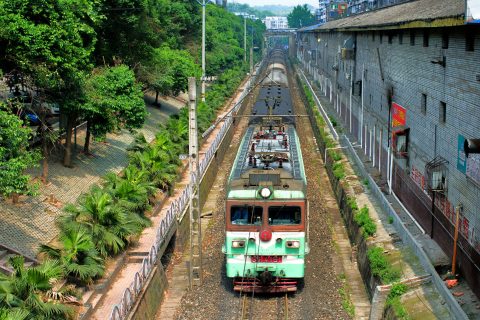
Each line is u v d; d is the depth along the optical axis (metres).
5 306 13.08
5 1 21.11
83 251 17.83
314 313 18.33
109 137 36.78
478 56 16.98
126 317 15.89
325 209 29.84
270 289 19.44
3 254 18.00
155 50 46.56
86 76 25.64
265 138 25.75
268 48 183.62
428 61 22.41
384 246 21.44
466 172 18.00
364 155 37.59
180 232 24.23
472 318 16.34
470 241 17.77
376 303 17.77
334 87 57.72
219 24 96.81
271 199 18.91
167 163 30.08
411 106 25.22
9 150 17.39
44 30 21.39
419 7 25.03
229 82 73.38
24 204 22.62
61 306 14.24
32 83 23.08
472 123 17.58
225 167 39.09
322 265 22.27
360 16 47.97
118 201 21.64
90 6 25.97
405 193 26.16
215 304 19.05
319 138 45.12
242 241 19.09
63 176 27.17
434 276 17.64
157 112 50.66
